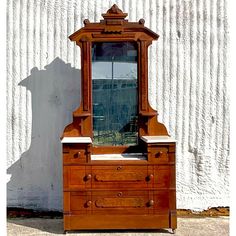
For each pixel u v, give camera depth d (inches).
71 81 199.6
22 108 199.8
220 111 202.1
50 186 200.7
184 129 201.6
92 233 171.3
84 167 167.5
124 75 180.2
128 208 168.9
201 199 201.9
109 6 199.2
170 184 168.7
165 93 200.8
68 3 198.2
